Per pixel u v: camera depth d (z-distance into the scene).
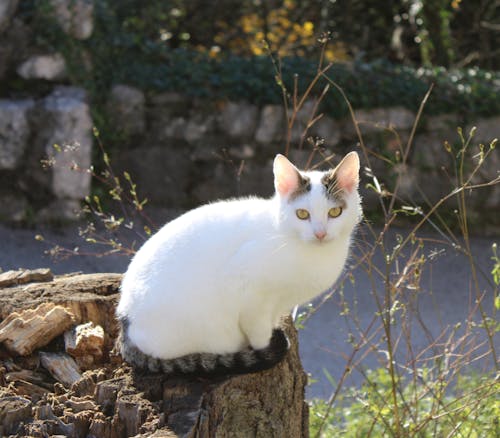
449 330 7.21
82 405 3.29
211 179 9.91
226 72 10.00
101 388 3.34
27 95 9.27
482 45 14.55
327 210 3.39
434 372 5.31
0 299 4.14
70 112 8.78
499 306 3.97
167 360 3.35
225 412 3.34
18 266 8.05
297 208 3.37
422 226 9.83
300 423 3.97
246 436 3.43
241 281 3.25
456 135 10.00
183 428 3.02
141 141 9.88
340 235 3.47
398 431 4.04
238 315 3.32
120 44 9.90
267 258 3.27
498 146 9.99
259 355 3.44
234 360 3.42
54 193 8.85
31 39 9.20
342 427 5.41
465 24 14.84
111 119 9.78
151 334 3.29
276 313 3.59
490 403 4.51
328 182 3.48
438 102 10.05
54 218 8.91
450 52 13.15
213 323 3.28
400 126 9.96
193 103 9.85
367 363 6.81
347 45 14.06
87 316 4.08
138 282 3.35
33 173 8.83
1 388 3.44
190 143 9.88
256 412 3.49
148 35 11.72
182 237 3.33
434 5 12.80
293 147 9.83
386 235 8.69
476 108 10.05
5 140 8.70
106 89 9.84
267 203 3.51
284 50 12.07
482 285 8.41
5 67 9.19
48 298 4.14
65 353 3.87
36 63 9.16
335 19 13.94
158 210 9.66
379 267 8.23
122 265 8.43
